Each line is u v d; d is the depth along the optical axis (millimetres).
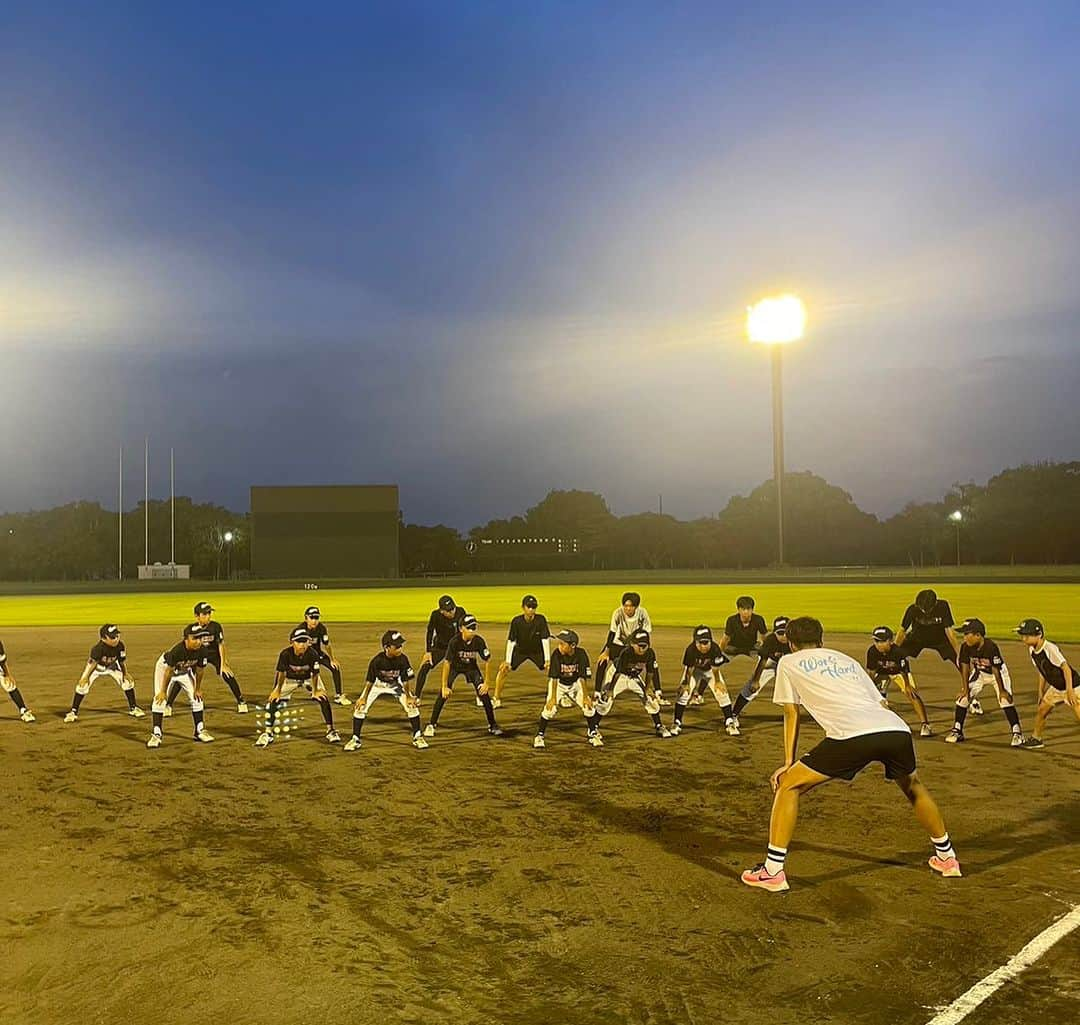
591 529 132250
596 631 25703
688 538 116500
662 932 5555
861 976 4965
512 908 5945
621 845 7219
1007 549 101938
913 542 108625
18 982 4969
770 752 10594
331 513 87500
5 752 10781
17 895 6227
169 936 5539
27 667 19312
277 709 11430
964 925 5609
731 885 6324
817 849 7062
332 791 8938
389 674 10695
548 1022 4508
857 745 6242
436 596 49000
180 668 11273
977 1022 4477
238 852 7098
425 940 5461
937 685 15305
